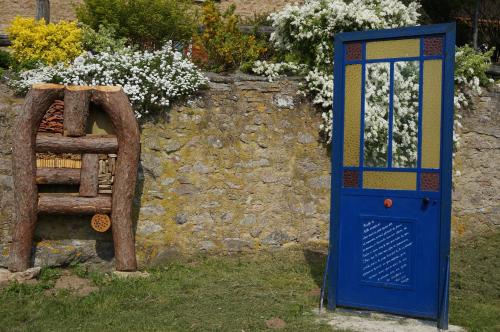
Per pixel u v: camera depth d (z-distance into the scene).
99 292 5.39
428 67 4.55
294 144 6.88
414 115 4.61
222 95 6.72
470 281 5.72
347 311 4.84
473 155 7.21
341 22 6.97
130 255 5.98
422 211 4.55
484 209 7.21
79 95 5.91
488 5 12.02
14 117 6.16
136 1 7.82
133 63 6.55
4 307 4.97
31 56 7.12
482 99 7.24
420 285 4.55
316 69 6.94
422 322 4.57
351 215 4.83
